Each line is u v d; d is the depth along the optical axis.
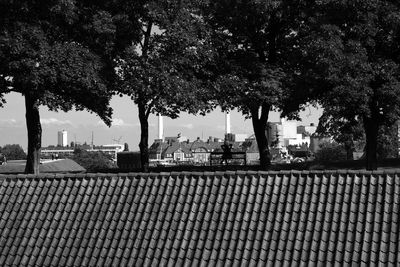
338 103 39.22
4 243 18.81
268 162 48.41
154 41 40.66
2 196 19.94
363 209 17.55
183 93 39.66
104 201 19.16
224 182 18.92
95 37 41.16
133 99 41.31
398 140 83.88
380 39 40.66
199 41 41.44
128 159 63.38
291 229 17.53
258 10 42.03
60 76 38.50
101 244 18.27
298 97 42.25
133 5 41.72
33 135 45.50
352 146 76.50
